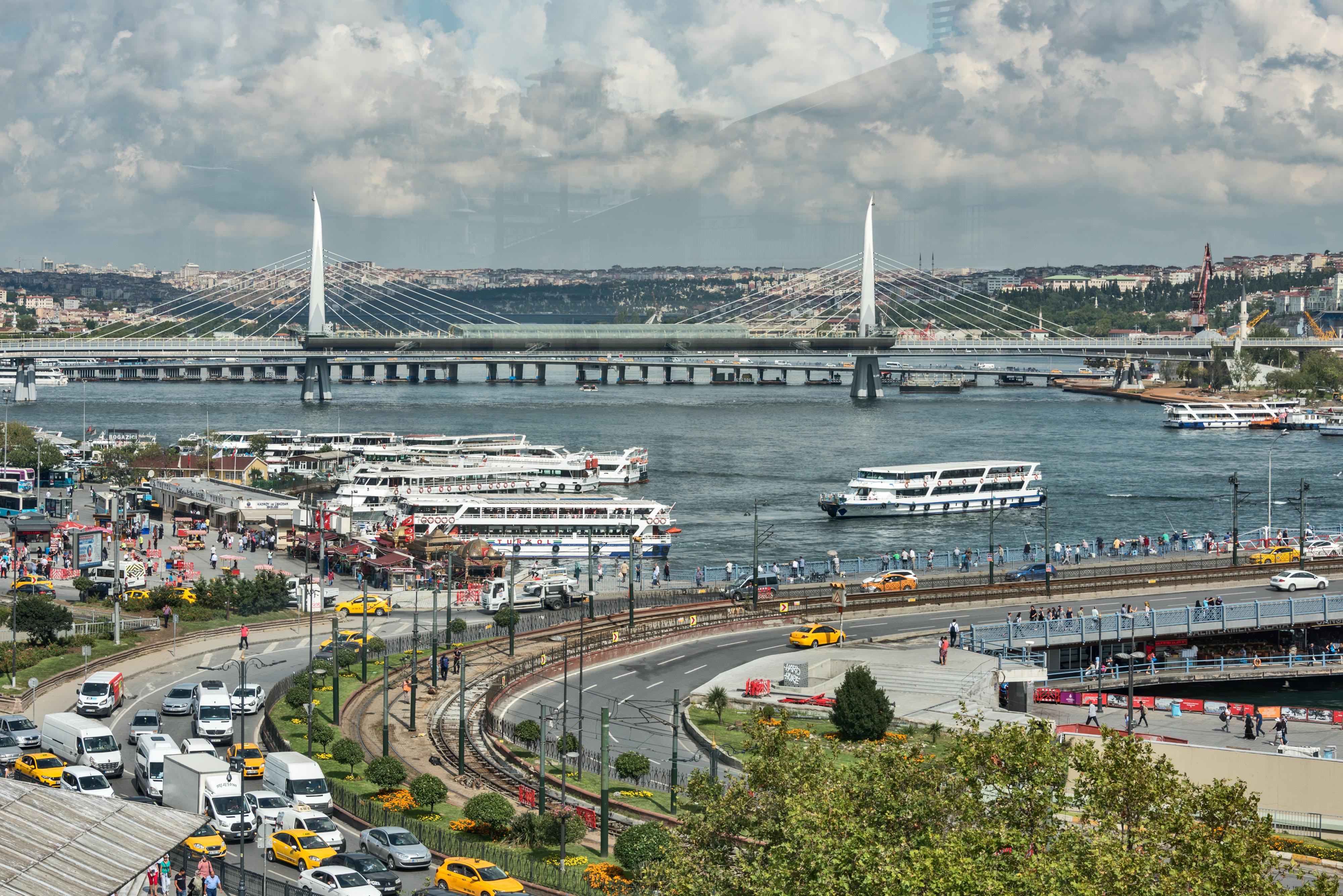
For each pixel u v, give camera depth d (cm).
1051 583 15325
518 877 6662
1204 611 13138
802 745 6294
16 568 13875
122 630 12131
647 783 8462
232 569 16100
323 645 11919
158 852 4306
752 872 5300
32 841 4184
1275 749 9338
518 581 14612
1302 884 6612
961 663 11606
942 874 4734
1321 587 15388
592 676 11581
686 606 14425
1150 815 5184
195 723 9450
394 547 17275
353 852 6744
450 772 8606
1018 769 5559
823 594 15075
